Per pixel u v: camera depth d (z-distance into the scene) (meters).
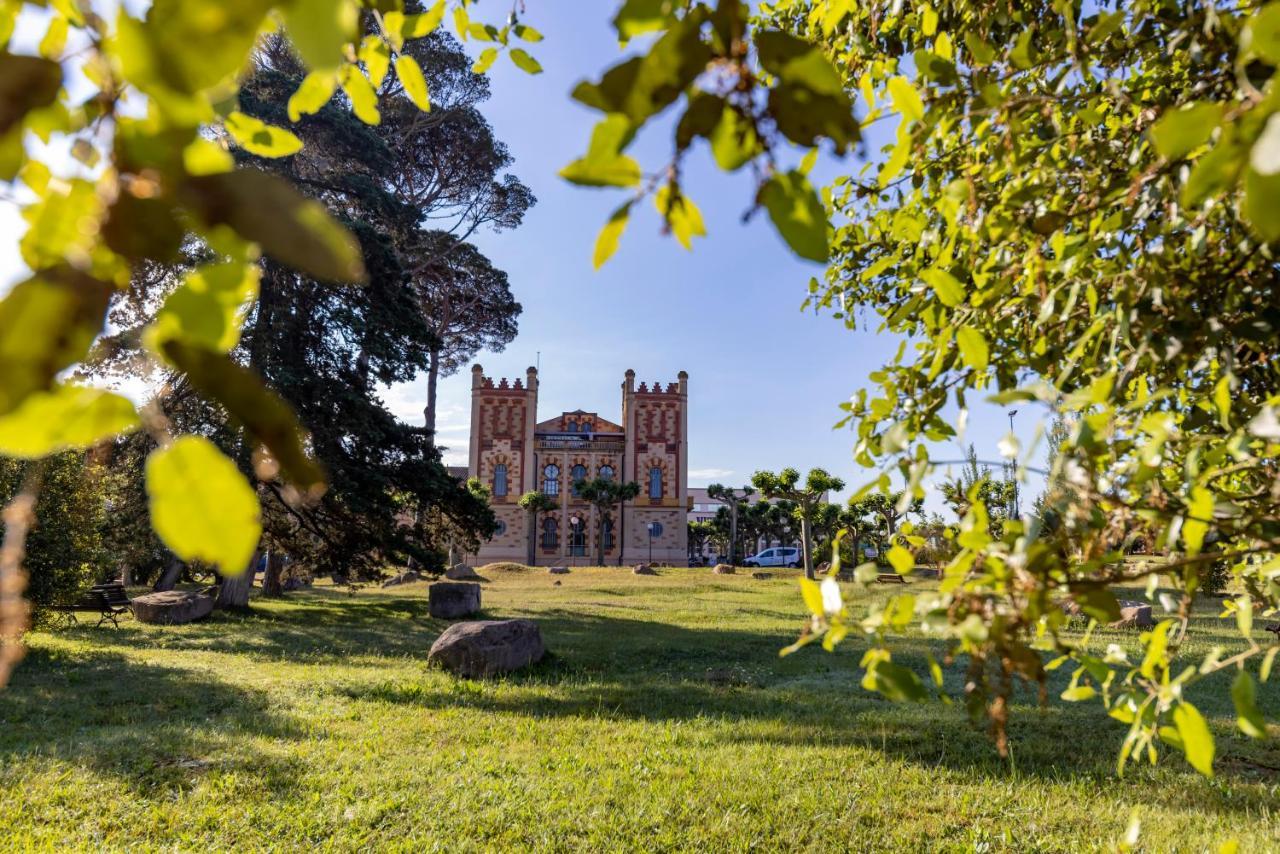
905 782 6.39
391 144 27.89
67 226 0.42
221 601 19.27
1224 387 1.35
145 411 0.43
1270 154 0.48
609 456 48.06
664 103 0.61
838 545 1.41
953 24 2.30
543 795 6.03
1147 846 5.06
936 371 1.67
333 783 6.16
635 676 11.52
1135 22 1.75
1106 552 1.29
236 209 0.37
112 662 11.07
